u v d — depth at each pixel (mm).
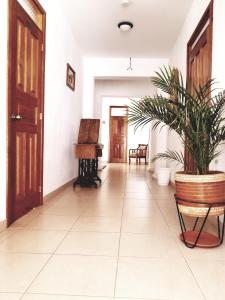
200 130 1850
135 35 4469
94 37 4578
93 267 1486
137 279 1358
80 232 2082
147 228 2207
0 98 1993
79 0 3424
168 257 1638
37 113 2865
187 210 1827
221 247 1808
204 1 2889
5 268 1461
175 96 1965
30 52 2629
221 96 1978
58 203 3123
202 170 1909
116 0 3412
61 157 3904
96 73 5680
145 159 10398
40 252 1684
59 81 3701
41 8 2869
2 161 2047
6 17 2057
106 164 10242
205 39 2912
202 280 1357
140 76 5652
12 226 2197
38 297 1184
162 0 3387
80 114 5352
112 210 2811
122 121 11398
